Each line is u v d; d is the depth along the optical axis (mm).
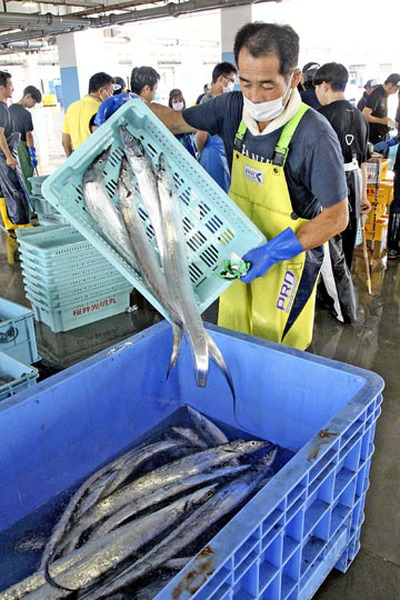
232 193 2021
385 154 6848
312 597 1535
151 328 1901
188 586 870
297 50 1507
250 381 1812
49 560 1333
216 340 1855
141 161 1631
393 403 2611
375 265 4750
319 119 1667
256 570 1043
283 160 1730
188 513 1444
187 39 21219
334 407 1578
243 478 1567
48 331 3688
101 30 11914
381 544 1746
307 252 1959
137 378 1854
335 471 1300
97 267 3684
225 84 4250
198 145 4004
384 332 3459
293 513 1131
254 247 1743
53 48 16641
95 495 1570
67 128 4812
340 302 3500
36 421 1534
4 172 5477
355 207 3416
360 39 20266
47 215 5414
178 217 1714
